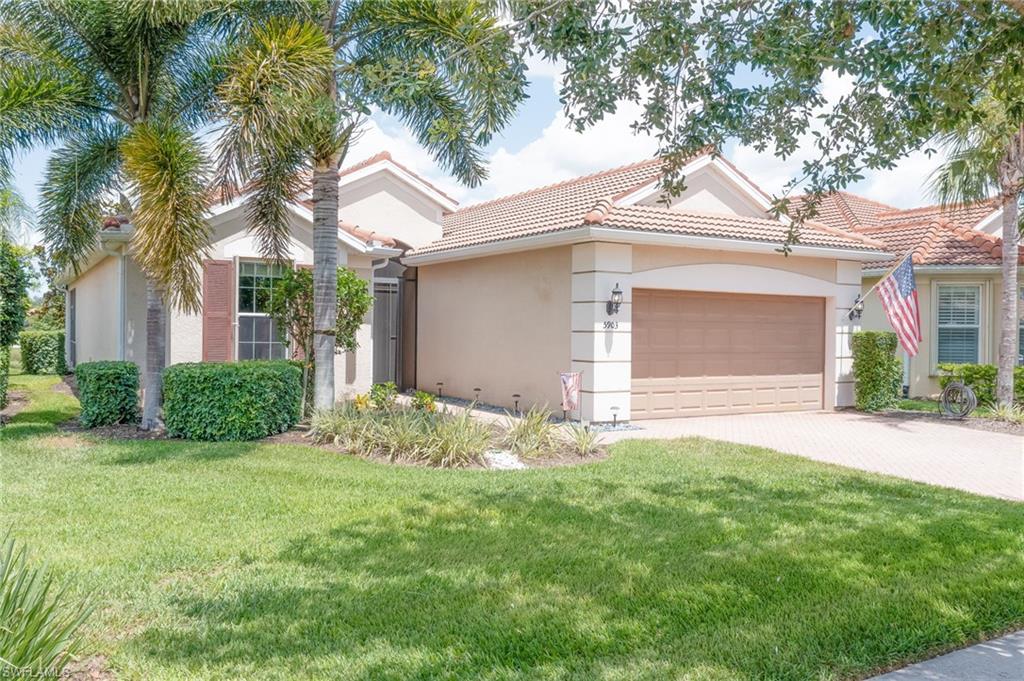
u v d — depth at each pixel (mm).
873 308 19562
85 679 3891
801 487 8398
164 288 10367
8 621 3436
